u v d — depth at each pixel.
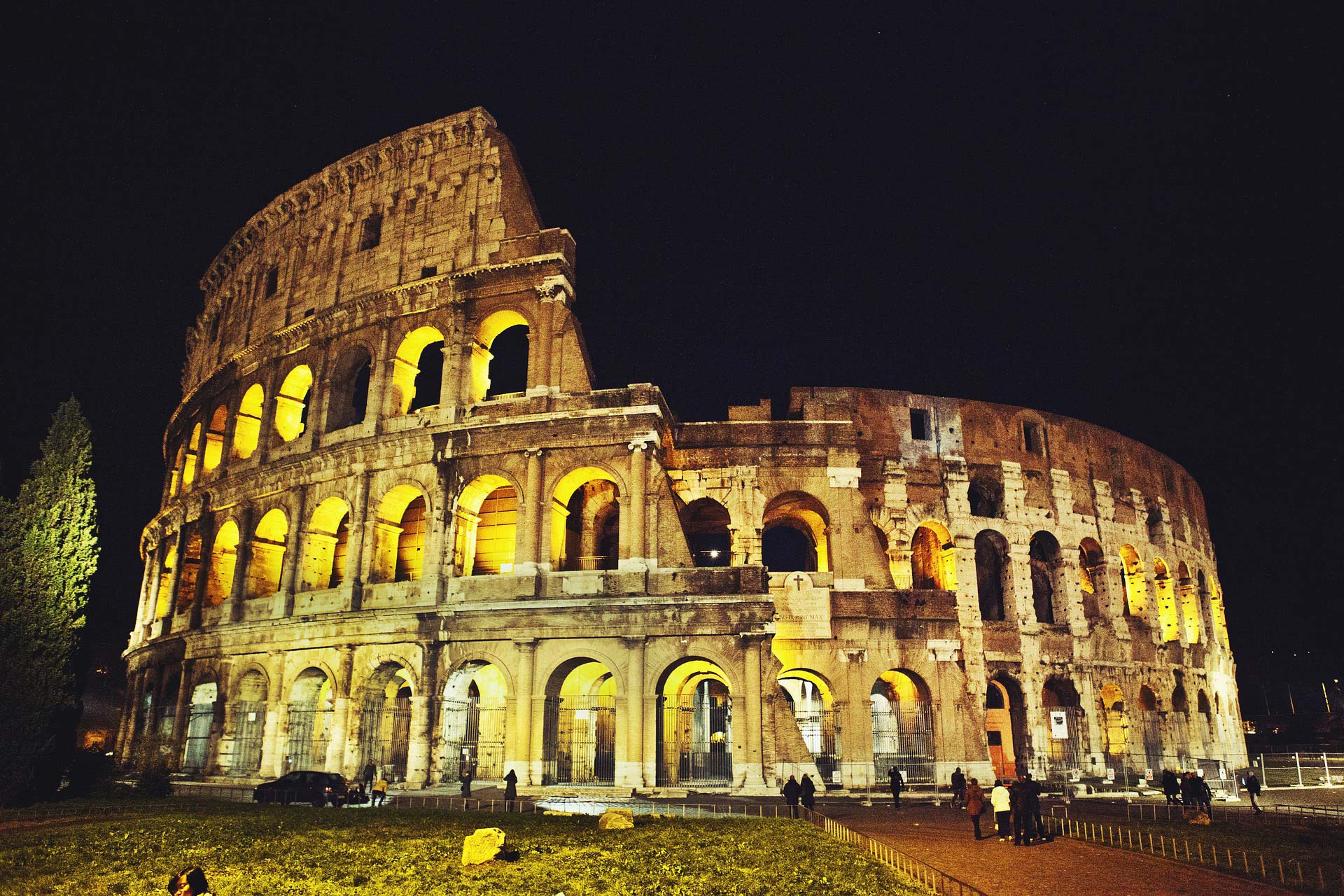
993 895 22.52
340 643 52.94
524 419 52.00
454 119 60.84
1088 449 71.31
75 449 43.66
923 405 65.75
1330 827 37.69
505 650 49.22
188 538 68.69
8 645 39.31
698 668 53.91
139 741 62.22
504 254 56.47
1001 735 63.56
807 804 39.09
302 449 59.72
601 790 46.19
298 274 65.38
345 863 25.05
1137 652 68.50
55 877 22.92
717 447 56.84
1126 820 39.66
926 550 67.69
